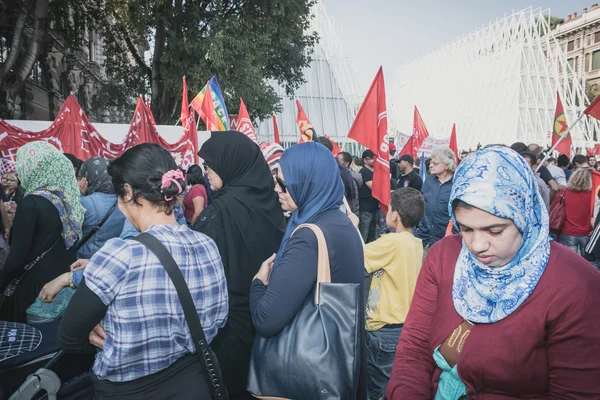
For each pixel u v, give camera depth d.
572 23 64.81
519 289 1.26
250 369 1.88
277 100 19.70
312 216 2.07
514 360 1.28
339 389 1.71
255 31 16.00
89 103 26.75
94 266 1.50
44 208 2.55
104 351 1.57
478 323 1.35
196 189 5.88
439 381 1.50
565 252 1.31
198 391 1.70
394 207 2.94
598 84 61.38
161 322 1.57
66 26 17.12
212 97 8.30
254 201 2.49
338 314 1.79
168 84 15.96
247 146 2.59
